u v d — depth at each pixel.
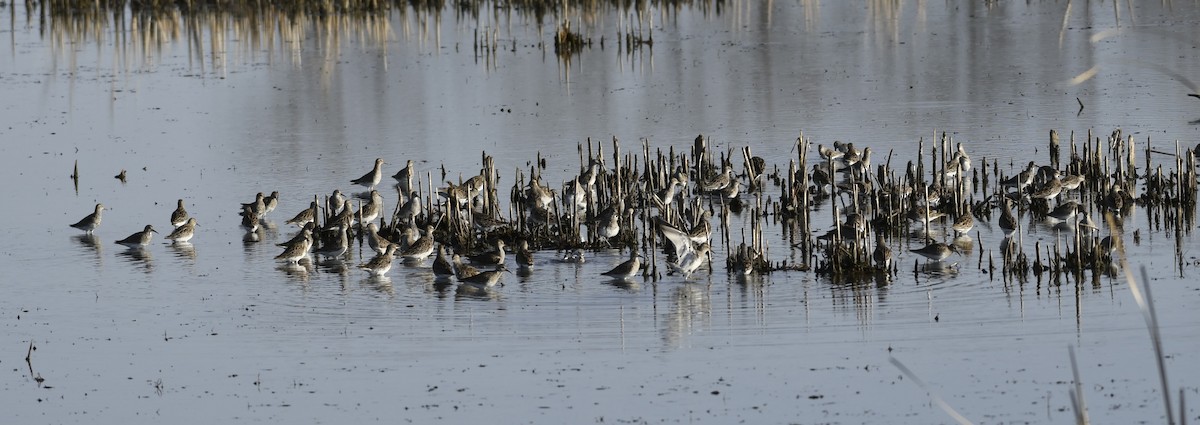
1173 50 71.25
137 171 52.56
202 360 29.94
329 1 95.31
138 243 41.41
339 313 33.53
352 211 43.69
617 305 33.62
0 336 32.28
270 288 36.22
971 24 83.88
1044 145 52.16
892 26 84.56
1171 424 14.20
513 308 33.59
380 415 25.95
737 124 58.12
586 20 90.75
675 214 40.56
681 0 98.00
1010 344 29.23
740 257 36.53
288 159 54.00
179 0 101.00
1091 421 24.36
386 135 57.94
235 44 83.62
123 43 84.69
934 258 36.91
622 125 58.56
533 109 62.78
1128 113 57.00
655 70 72.06
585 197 44.22
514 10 95.94
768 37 81.94
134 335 32.09
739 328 31.20
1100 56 70.75
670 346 29.95
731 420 25.11
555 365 28.83
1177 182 42.34
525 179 49.34
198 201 47.66
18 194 49.31
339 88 69.50
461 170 51.28
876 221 42.00
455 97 66.31
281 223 44.47
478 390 27.30
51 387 28.38
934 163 46.25
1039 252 36.09
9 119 63.06
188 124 61.28
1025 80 65.50
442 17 93.31
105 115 63.56
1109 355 28.14
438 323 32.38
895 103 61.34
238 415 26.25
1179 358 27.67
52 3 96.00
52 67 76.94
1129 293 32.91
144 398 27.48
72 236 43.16
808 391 26.62
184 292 36.03
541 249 40.34
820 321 31.58
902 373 27.55
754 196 47.12
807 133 55.91
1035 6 90.25
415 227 42.19
